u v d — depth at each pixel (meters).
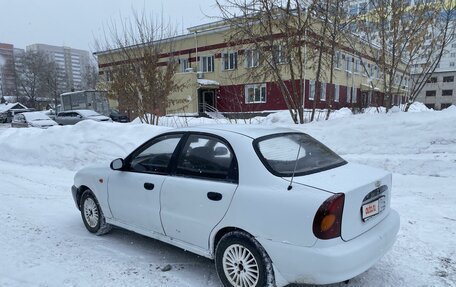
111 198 4.41
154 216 3.85
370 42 11.80
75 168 9.48
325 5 10.70
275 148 3.32
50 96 71.44
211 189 3.28
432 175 6.91
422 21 11.21
